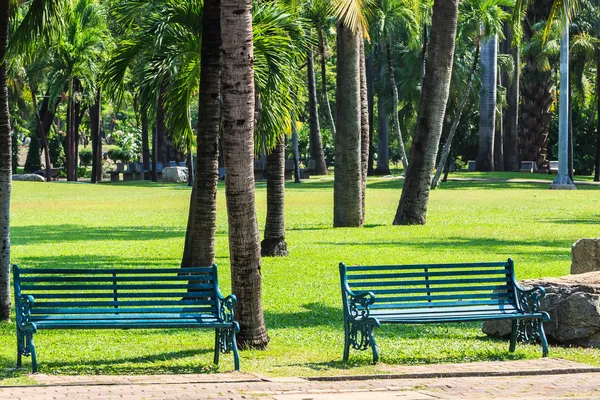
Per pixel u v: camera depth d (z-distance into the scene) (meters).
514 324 10.48
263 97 17.33
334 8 13.45
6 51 13.06
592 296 10.78
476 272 10.59
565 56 49.31
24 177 65.19
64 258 20.59
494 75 64.25
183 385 8.26
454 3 28.42
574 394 7.93
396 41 62.94
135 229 28.94
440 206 37.62
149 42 16.64
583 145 76.31
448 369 9.21
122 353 10.53
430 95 28.86
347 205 28.59
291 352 10.58
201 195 15.52
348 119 28.08
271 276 17.72
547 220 30.56
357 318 9.94
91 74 62.09
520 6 28.28
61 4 13.86
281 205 21.00
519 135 71.50
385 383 8.51
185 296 9.99
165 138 76.38
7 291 12.67
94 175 66.56
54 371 9.35
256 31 16.61
